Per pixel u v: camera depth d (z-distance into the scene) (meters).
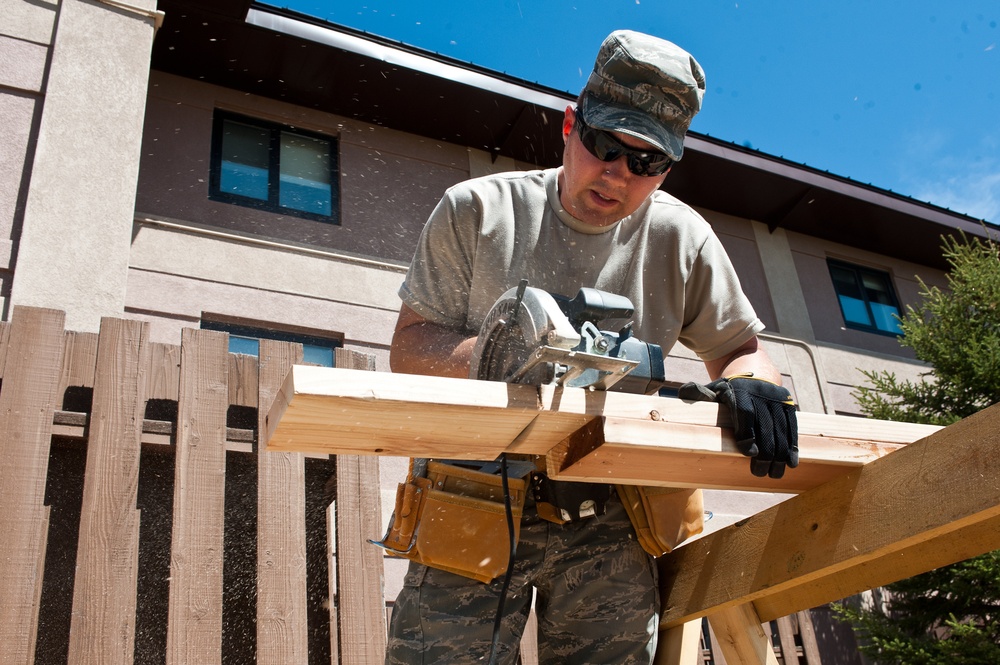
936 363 8.09
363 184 8.10
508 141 8.82
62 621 2.83
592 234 1.85
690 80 1.74
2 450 2.66
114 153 5.57
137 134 5.71
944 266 11.80
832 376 9.94
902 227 10.88
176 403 3.27
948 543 1.62
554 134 8.77
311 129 8.19
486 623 1.62
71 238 5.18
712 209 10.27
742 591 1.63
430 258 1.84
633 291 1.87
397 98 8.28
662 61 1.72
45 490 2.77
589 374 1.33
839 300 10.68
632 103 1.71
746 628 1.75
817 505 1.53
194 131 7.55
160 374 3.20
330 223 7.77
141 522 3.04
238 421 3.36
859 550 1.42
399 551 1.66
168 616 2.68
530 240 1.83
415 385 1.18
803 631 7.41
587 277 1.85
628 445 1.29
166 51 7.54
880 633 6.91
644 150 1.70
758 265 10.19
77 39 5.83
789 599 1.80
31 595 2.53
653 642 1.73
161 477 3.12
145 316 6.50
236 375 3.28
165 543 3.06
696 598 1.74
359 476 3.23
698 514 1.81
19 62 5.67
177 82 7.71
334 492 3.33
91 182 5.41
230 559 3.11
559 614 1.73
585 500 1.70
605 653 1.69
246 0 7.14
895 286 11.20
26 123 5.51
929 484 1.33
